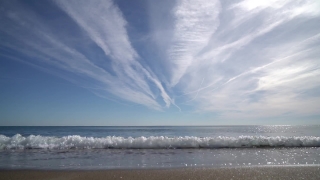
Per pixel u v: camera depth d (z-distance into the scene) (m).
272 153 8.44
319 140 10.34
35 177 5.16
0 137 9.95
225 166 6.22
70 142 9.80
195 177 5.12
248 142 10.18
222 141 10.13
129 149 9.39
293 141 10.35
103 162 6.79
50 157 7.60
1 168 5.93
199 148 9.66
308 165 6.27
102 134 25.73
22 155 7.94
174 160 7.13
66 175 5.31
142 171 5.64
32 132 29.39
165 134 25.23
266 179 4.98
